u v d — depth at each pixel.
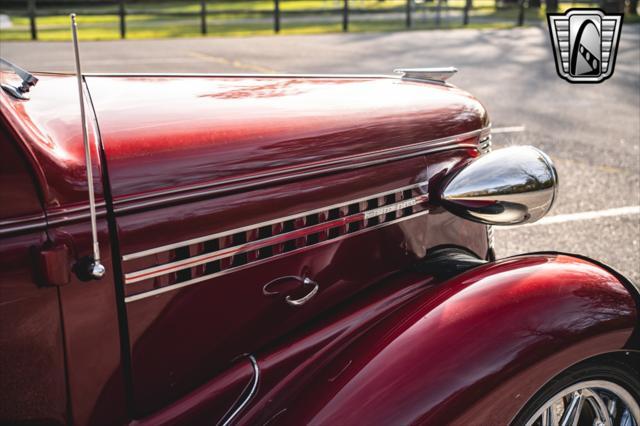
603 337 1.79
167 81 2.19
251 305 1.79
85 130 1.40
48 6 26.78
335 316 1.96
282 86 2.23
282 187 1.80
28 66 10.40
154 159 1.60
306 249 1.87
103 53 12.33
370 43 14.25
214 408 1.75
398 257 2.14
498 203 2.07
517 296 1.81
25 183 1.38
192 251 1.65
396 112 2.15
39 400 1.49
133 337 1.60
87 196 1.47
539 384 1.73
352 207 1.96
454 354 1.70
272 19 22.98
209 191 1.66
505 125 7.06
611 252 4.09
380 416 1.64
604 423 1.92
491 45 13.71
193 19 23.55
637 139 6.62
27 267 1.40
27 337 1.44
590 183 5.30
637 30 16.28
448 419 1.64
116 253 1.54
